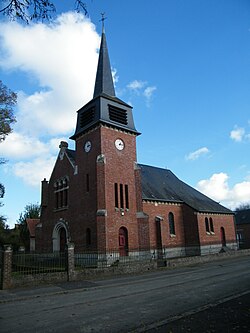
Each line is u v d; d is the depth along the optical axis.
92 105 25.89
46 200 30.81
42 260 18.92
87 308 9.43
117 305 9.65
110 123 24.75
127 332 6.82
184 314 8.09
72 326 7.50
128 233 23.86
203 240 30.86
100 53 29.08
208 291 11.39
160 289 12.40
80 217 24.92
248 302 9.11
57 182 29.69
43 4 4.87
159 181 34.38
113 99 26.19
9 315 9.02
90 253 22.77
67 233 26.53
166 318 7.79
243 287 11.86
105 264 21.12
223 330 6.55
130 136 26.61
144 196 28.41
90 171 24.75
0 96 20.39
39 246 30.02
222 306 8.76
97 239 22.00
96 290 13.01
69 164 28.05
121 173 24.84
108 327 7.28
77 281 15.59
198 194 37.66
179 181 38.34
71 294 12.32
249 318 7.36
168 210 30.69
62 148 29.77
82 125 26.83
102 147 24.05
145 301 10.06
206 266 21.45
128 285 14.02
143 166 35.25
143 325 7.28
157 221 28.72
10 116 20.89
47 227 29.86
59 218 28.08
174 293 11.30
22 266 18.03
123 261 21.89
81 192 25.36
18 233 40.34
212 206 35.38
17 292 12.81
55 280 15.27
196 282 13.93
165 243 29.22
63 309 9.47
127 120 26.59
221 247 33.31
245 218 53.44
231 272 17.14
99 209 22.61
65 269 16.11
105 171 23.56
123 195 24.41
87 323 7.71
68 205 26.98
